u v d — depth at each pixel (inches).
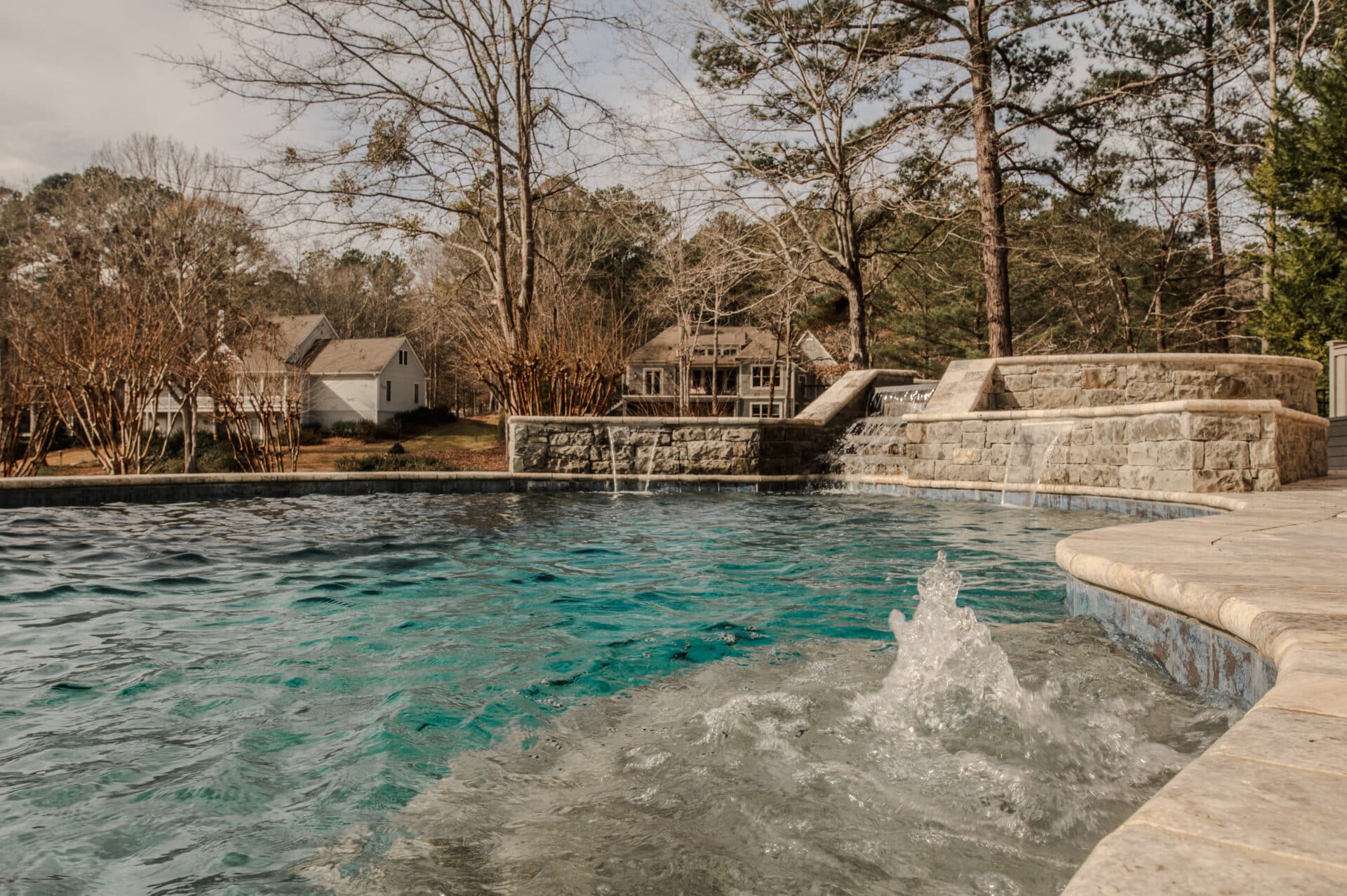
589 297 1343.5
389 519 417.4
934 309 1492.4
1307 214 796.6
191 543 331.0
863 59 890.1
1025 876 89.0
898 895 85.5
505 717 144.4
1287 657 90.0
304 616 217.6
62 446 1555.1
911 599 239.0
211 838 101.5
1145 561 159.6
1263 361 526.9
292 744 132.1
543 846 98.3
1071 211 1178.0
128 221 1327.5
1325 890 40.5
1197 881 41.7
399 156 852.0
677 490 600.4
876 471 620.1
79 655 180.9
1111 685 146.8
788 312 1273.4
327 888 89.8
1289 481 439.2
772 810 106.2
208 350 956.0
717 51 920.3
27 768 122.3
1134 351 1307.8
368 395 2183.8
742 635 198.7
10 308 1012.5
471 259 1280.8
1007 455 522.9
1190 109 941.2
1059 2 871.7
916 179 933.8
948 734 130.0
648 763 123.0
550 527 392.5
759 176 933.8
